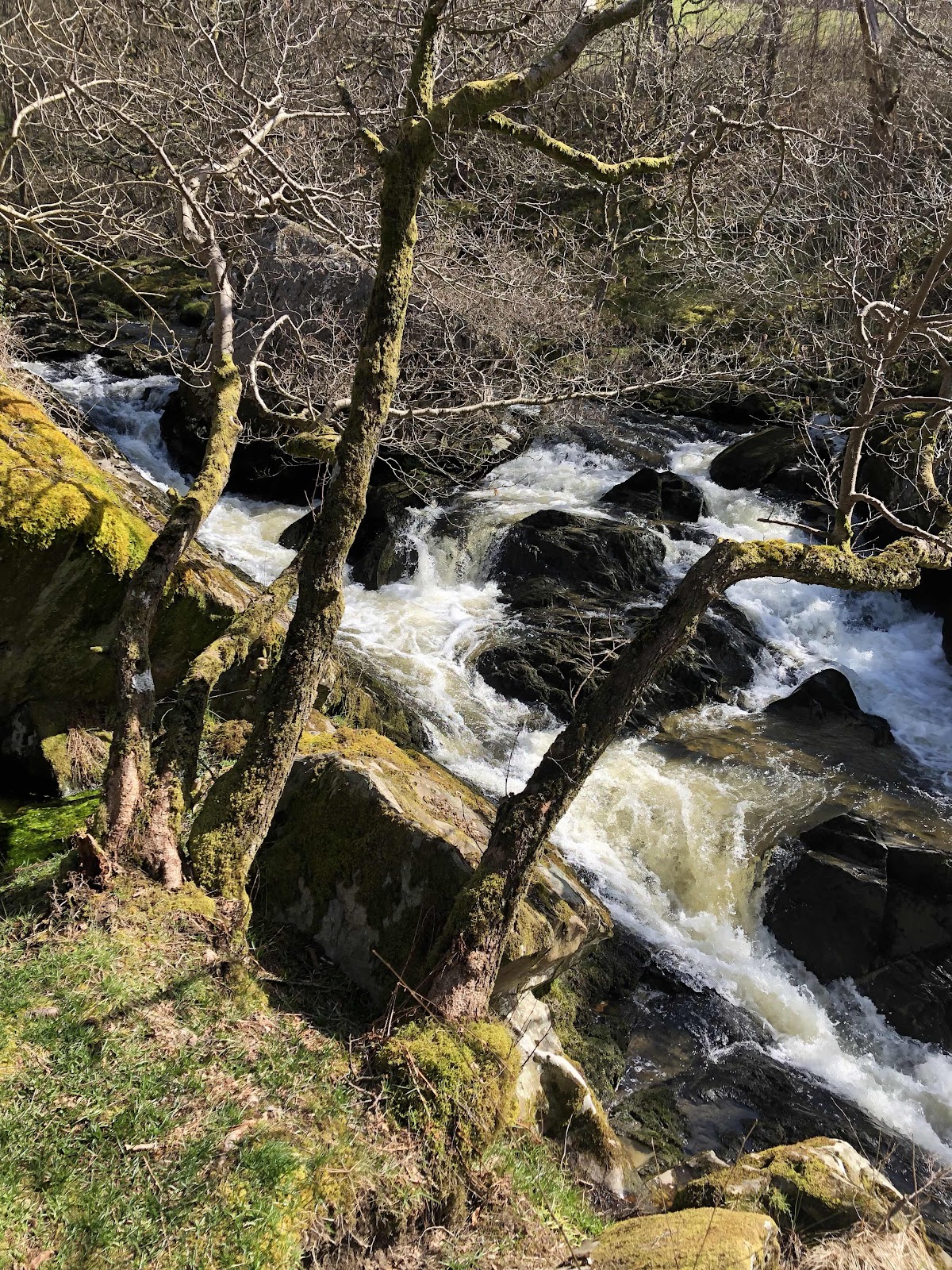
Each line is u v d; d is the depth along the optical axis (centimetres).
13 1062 318
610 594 970
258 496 1199
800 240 1137
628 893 676
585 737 402
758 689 912
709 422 1331
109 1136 300
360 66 902
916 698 902
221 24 779
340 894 432
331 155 910
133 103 783
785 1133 526
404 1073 348
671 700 859
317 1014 384
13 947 374
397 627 941
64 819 507
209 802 422
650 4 413
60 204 743
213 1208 285
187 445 1207
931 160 1094
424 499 1097
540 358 1113
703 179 1003
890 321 547
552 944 434
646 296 1406
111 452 918
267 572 1021
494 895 388
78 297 1574
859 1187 379
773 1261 315
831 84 1519
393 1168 320
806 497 1116
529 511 1090
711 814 720
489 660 874
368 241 792
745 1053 586
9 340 927
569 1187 386
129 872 403
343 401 561
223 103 705
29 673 552
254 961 398
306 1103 331
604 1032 569
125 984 356
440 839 423
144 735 422
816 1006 635
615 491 1138
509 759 729
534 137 445
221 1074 333
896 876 646
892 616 1006
